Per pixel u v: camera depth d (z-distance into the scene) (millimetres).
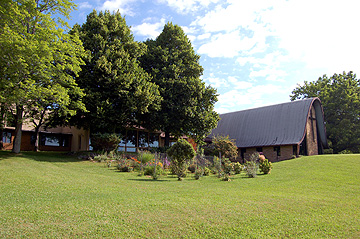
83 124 23938
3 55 15617
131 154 24844
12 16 16094
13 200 8125
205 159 22844
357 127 43188
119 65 22641
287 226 6676
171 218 6797
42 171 14492
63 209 7207
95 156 21234
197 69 28844
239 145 37469
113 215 6820
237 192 11188
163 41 29578
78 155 22641
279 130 34406
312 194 11320
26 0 16719
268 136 35094
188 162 18219
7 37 15086
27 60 16125
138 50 26234
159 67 27797
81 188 10633
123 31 25000
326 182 14477
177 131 28422
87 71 22078
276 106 37344
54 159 20297
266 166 18953
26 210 6980
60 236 5344
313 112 35688
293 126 33188
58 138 33031
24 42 15289
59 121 23484
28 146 30062
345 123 42812
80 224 6055
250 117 39656
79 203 7949
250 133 37844
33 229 5625
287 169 20547
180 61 28125
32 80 16750
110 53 22969
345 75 50656
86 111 19969
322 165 21062
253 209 8094
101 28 23578
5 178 11812
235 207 8211
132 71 23750
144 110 22844
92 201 8266
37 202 7945
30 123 30047
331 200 10102
